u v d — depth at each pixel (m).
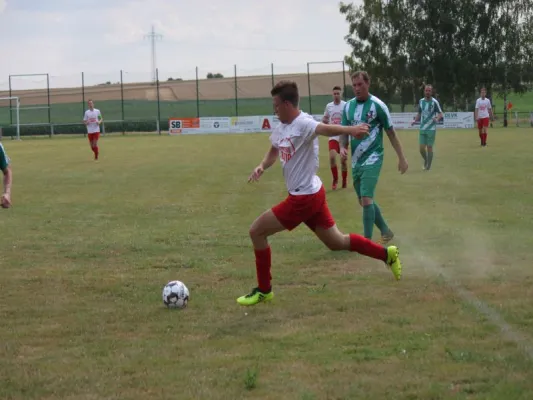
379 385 5.30
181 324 7.02
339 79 71.50
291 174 7.35
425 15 63.06
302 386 5.32
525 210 13.65
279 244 10.89
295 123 7.24
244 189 18.44
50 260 10.26
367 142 10.27
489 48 62.75
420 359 5.83
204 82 86.19
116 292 8.36
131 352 6.20
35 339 6.64
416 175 20.62
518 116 59.03
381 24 65.19
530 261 9.39
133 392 5.30
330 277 8.80
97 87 89.25
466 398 5.02
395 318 6.98
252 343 6.39
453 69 62.06
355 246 7.83
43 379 5.59
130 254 10.55
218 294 8.14
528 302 7.41
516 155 26.34
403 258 9.77
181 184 19.95
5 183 8.52
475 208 14.13
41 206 16.03
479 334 6.43
